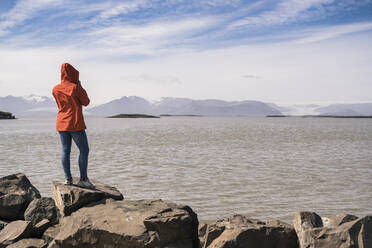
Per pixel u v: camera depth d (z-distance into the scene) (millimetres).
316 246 5855
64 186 7344
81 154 7484
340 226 5984
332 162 29906
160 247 5918
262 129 113250
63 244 6320
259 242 6211
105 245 6070
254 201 15578
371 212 14148
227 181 20156
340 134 82688
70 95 7113
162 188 18141
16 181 9523
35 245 6992
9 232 7512
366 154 37062
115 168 25312
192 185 18953
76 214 6684
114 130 104250
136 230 5973
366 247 5551
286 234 6398
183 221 6168
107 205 6855
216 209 14258
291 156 34625
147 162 28938
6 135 75562
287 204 15109
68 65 7281
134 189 17906
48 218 8188
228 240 6059
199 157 33094
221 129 111875
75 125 7195
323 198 16281
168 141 55875
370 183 19875
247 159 31672
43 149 41406
